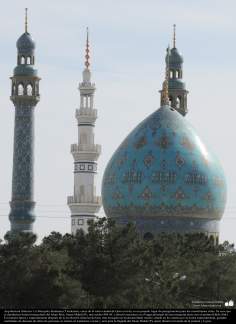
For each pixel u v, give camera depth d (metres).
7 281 190.38
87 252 198.50
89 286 195.00
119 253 198.62
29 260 193.50
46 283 188.62
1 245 197.62
